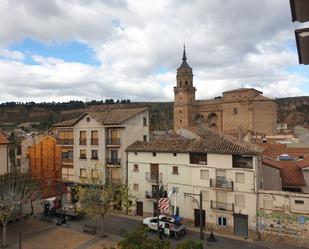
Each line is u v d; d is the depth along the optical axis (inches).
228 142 1429.6
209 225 1402.6
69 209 1585.9
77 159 1876.2
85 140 1846.7
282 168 1465.3
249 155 1296.8
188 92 4982.8
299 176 1434.5
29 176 1513.3
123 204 1465.3
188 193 1460.4
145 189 1600.6
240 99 4463.6
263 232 1270.9
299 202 1207.6
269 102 4352.9
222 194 1378.0
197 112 5019.7
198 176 1438.2
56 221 1512.1
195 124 4970.5
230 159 1350.9
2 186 1300.4
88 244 1202.6
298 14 209.6
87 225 1381.6
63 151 1958.7
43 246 1176.8
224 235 1328.7
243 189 1320.1
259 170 1337.4
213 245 1196.5
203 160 1432.1
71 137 1931.6
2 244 1175.0
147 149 1585.9
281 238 1234.0
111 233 1342.3
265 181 1419.8
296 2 198.1
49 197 1861.5
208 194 1409.9
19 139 2839.6
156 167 1571.1
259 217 1283.2
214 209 1379.2
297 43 226.1
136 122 1791.3
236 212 1332.4
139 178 1625.2
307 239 1184.2
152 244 523.8
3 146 1585.9
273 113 4362.7
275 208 1251.8
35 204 1657.2
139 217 1592.0
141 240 538.9
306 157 1599.4
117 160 1731.1
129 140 1738.4
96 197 1342.3
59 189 1947.6
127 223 1488.7
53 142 2073.1
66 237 1283.2
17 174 1478.8
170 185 1518.2
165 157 1539.1
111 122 1729.8
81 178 1732.3
